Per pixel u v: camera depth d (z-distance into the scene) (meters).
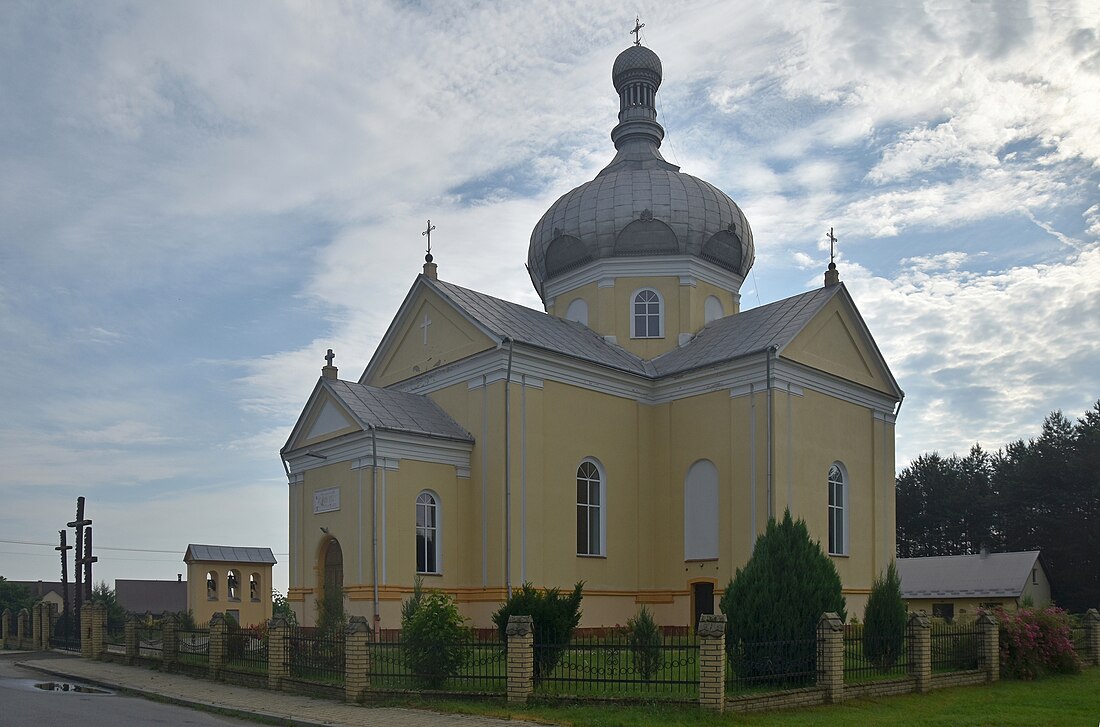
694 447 34.38
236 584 49.69
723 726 16.59
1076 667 26.83
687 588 33.72
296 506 33.19
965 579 58.44
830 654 19.62
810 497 33.06
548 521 31.86
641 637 19.80
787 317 35.09
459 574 31.19
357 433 30.17
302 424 33.31
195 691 22.59
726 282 40.84
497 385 31.64
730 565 32.41
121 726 17.31
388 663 21.62
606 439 34.22
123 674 26.89
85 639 33.28
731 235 40.19
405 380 35.56
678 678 19.02
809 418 33.62
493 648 20.48
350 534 30.19
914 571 60.94
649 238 39.06
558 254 40.81
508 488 30.89
